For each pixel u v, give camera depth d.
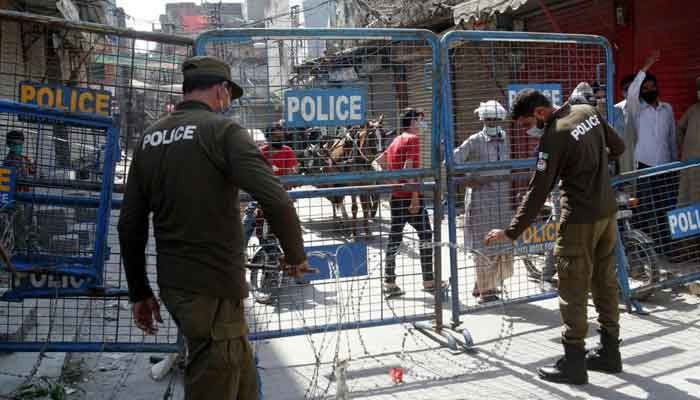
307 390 4.20
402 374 4.41
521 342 5.09
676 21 8.42
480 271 5.80
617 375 4.34
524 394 4.08
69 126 3.87
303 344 5.13
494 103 5.88
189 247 2.59
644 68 7.57
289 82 4.65
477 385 4.26
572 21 10.12
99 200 3.88
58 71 5.02
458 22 10.15
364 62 4.86
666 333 5.17
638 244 6.13
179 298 2.58
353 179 4.79
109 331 5.16
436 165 5.02
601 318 4.39
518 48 6.18
